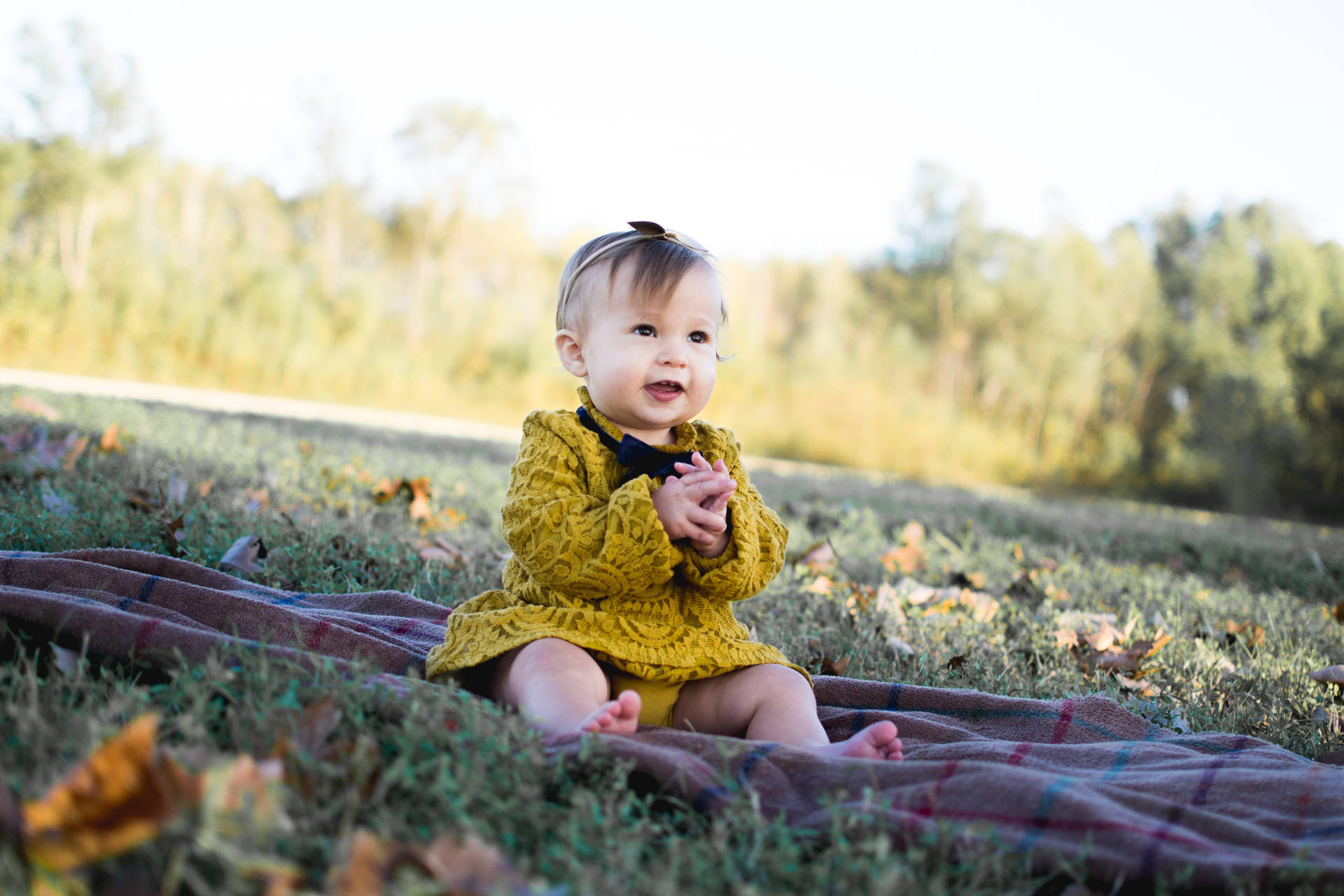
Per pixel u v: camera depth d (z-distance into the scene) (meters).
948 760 1.73
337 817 1.18
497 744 1.36
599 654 1.82
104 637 1.62
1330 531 12.11
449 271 23.19
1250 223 21.31
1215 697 2.49
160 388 16.98
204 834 0.98
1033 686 2.53
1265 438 19.22
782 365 22.62
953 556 4.43
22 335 18.95
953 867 1.28
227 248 21.33
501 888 0.97
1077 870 1.30
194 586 2.07
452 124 23.05
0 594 1.69
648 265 2.00
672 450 2.06
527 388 21.88
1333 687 2.54
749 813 1.30
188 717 1.28
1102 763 1.76
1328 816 1.52
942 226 23.31
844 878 1.17
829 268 23.30
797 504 6.35
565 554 1.84
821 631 2.81
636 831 1.21
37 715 1.24
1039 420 21.95
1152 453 20.91
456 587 2.85
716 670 1.90
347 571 2.92
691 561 1.90
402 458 6.67
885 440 21.72
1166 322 21.22
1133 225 22.23
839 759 1.54
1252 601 3.91
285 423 9.14
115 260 20.09
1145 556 5.52
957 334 22.78
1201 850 1.33
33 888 0.96
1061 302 21.92
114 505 3.14
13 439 4.13
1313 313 19.66
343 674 1.55
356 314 22.02
